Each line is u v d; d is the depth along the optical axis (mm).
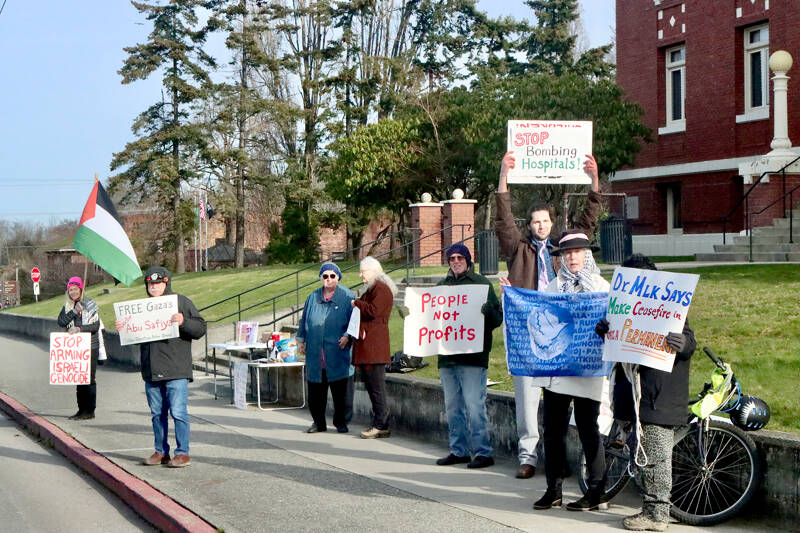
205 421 12492
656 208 27016
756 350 9406
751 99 24125
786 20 22484
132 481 8539
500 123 29234
